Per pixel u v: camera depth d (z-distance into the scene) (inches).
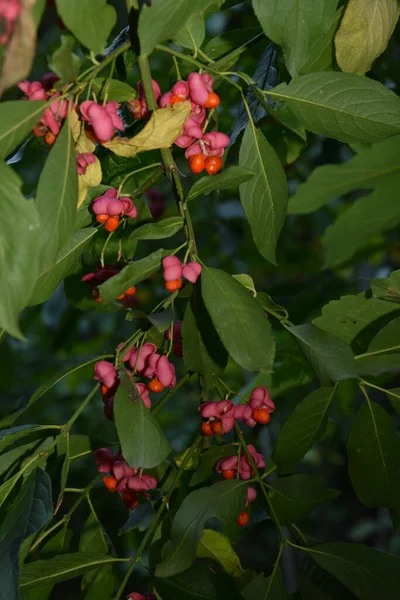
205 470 30.5
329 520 89.6
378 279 30.0
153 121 26.0
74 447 30.6
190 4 24.7
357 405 46.3
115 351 29.3
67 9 24.5
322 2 27.5
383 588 27.6
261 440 50.3
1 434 29.0
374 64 38.9
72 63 24.7
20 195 23.4
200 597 28.4
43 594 29.0
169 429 60.8
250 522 32.8
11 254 23.2
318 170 28.7
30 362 64.1
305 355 28.4
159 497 31.1
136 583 61.1
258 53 37.7
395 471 29.9
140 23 24.5
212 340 28.4
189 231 27.4
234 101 38.4
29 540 26.6
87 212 28.5
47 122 25.8
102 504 40.3
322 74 27.7
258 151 28.2
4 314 23.0
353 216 29.2
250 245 49.7
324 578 29.2
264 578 27.9
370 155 28.6
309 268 51.8
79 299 32.1
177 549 27.6
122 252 31.1
